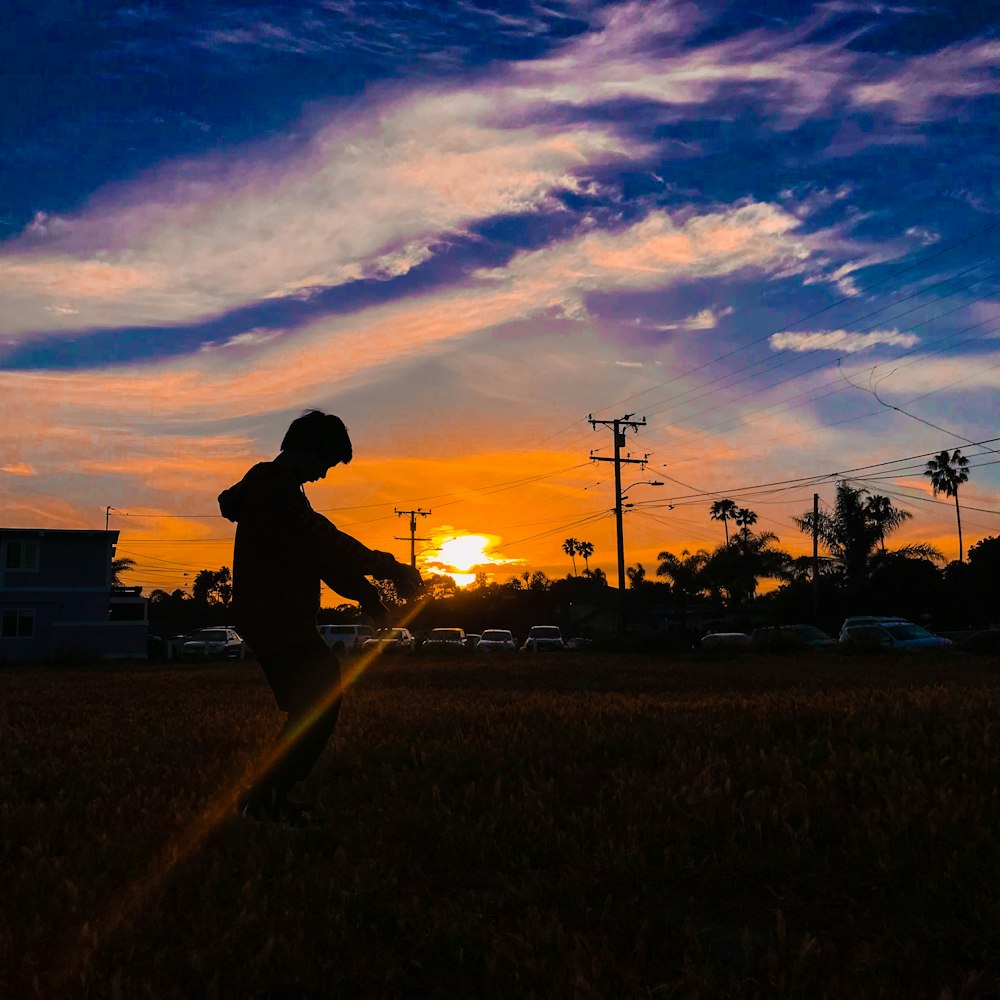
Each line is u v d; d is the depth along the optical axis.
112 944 2.86
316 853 3.89
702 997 2.43
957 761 5.03
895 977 2.58
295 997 2.60
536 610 87.12
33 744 7.16
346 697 11.95
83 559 47.38
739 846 3.71
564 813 4.41
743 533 90.81
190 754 6.47
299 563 4.27
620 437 51.81
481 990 2.62
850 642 33.22
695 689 13.61
